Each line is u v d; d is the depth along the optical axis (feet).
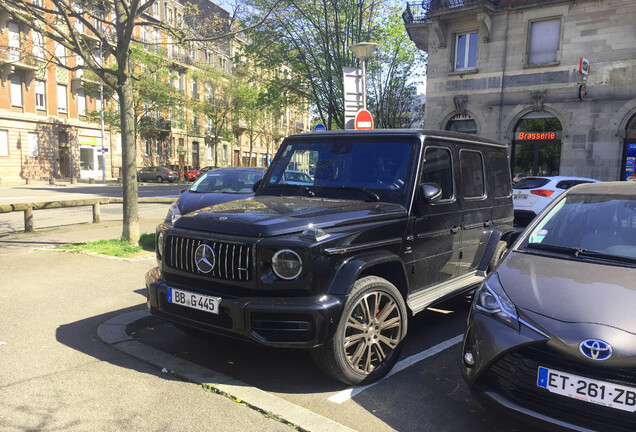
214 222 11.96
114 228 36.60
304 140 16.26
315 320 10.37
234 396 10.96
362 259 11.62
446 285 15.51
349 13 71.36
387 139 14.78
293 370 13.01
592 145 61.21
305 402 11.20
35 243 29.66
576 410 8.62
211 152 190.60
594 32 60.29
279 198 14.53
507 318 9.52
